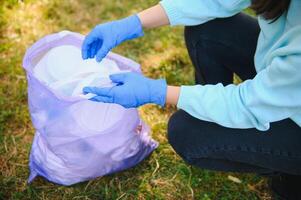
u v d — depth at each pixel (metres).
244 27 1.39
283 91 0.99
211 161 1.31
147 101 1.16
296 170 1.22
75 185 1.55
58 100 1.24
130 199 1.54
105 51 1.30
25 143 1.67
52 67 1.31
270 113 1.04
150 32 2.14
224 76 1.51
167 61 2.02
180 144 1.30
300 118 1.08
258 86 1.03
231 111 1.09
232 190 1.58
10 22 2.10
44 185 1.55
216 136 1.22
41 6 2.20
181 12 1.33
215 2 1.30
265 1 0.99
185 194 1.56
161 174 1.61
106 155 1.42
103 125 1.33
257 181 1.61
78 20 2.19
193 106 1.13
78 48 1.39
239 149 1.21
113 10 2.25
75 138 1.34
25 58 1.31
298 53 0.93
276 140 1.17
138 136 1.52
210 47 1.42
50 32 2.11
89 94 1.18
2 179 1.56
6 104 1.78
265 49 1.15
